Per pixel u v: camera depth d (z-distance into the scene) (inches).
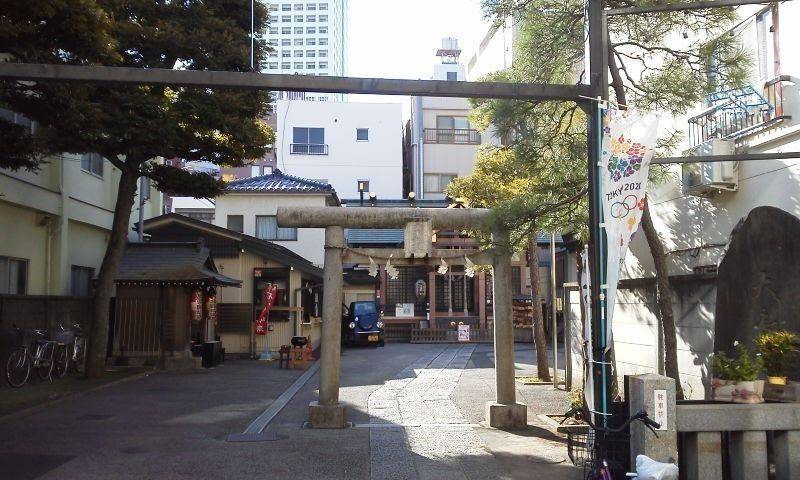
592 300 250.7
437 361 844.6
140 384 593.6
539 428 392.5
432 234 406.9
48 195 672.4
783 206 366.0
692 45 368.2
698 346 351.3
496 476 286.2
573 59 362.9
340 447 342.3
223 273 903.1
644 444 218.2
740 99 393.1
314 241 1169.4
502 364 401.1
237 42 597.0
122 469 297.6
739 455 227.0
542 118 375.9
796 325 275.7
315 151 1598.2
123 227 622.8
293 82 249.4
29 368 546.9
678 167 458.3
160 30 558.3
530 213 344.5
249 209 1163.9
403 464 307.3
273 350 890.1
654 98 343.3
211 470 296.8
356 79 252.4
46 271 686.5
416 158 1549.0
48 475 286.0
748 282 294.2
